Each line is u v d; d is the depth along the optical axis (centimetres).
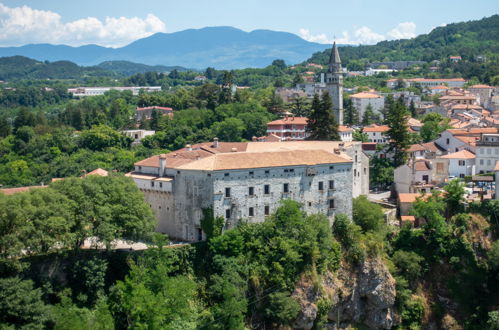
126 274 10362
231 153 11944
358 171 15312
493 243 12788
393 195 16362
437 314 12631
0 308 8481
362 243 12525
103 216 10188
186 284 9988
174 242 11606
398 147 17962
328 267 11969
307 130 19075
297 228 11588
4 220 9100
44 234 9362
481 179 15512
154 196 12588
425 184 16362
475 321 12438
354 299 12250
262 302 10919
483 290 12744
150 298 9225
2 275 9012
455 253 13038
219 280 10600
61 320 8831
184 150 14675
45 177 19750
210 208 11181
